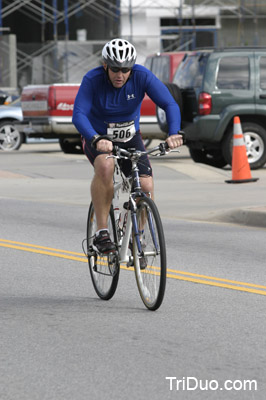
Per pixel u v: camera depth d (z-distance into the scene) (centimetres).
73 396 1084
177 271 1911
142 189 1567
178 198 3111
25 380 1148
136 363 1217
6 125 5456
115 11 7994
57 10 8225
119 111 1586
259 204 2848
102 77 1564
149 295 1532
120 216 1608
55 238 2381
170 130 1547
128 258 1573
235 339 1339
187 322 1451
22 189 3519
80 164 4459
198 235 2416
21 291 1723
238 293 1684
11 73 7769
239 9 8106
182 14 8025
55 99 4841
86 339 1349
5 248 2230
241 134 3506
